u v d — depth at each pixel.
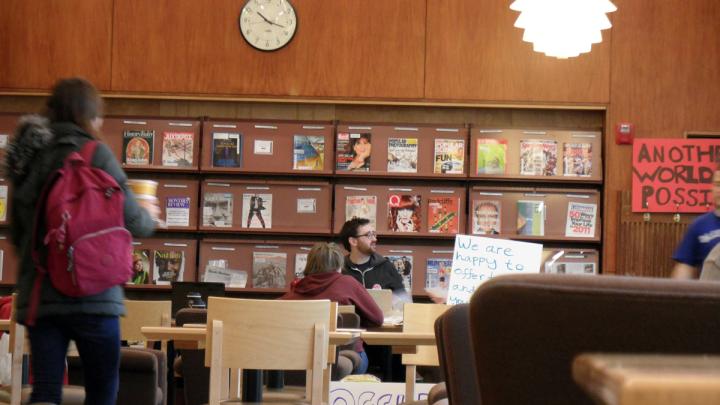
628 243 8.84
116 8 8.92
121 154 8.98
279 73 8.89
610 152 8.89
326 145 9.01
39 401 3.29
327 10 8.92
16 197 3.39
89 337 3.31
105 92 8.87
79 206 3.30
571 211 8.96
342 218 9.02
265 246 9.00
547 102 8.90
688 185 8.80
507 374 1.52
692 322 1.42
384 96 8.89
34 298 3.29
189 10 8.91
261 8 8.92
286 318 3.99
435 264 9.00
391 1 8.94
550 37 4.92
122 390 4.84
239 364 3.98
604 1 4.90
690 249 5.32
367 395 5.48
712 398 0.72
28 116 3.45
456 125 9.05
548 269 5.18
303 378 6.12
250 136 9.02
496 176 8.95
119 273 3.31
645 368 0.78
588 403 1.49
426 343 4.35
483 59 8.91
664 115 8.88
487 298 1.51
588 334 1.46
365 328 6.16
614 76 8.91
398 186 9.07
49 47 8.89
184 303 7.38
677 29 8.89
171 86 8.89
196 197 9.02
